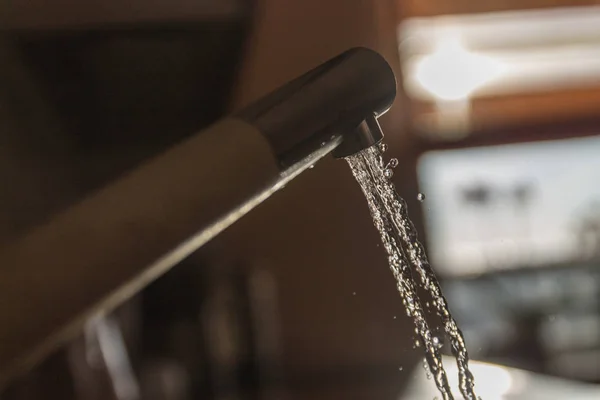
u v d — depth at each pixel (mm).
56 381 733
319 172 1339
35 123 966
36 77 814
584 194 1913
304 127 372
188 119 1115
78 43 720
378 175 406
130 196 356
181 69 868
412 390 907
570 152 1862
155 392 1071
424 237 1255
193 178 359
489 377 841
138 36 720
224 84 969
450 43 1638
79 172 1231
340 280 1392
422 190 1384
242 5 690
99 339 833
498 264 1836
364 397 1149
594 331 1754
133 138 1188
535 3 1556
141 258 354
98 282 350
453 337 437
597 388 1111
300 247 1410
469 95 1735
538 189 1864
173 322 1279
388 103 390
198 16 686
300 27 1062
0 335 342
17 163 884
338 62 386
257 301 1368
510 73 1743
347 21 1091
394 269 425
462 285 1811
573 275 1864
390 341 1302
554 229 1891
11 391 687
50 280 345
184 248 367
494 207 1845
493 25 1600
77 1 659
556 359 1656
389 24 1310
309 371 1381
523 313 1761
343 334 1391
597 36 1691
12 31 672
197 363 1273
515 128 1753
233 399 1266
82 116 1013
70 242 349
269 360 1352
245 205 370
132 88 913
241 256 1410
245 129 368
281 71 1068
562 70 1764
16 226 862
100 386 813
